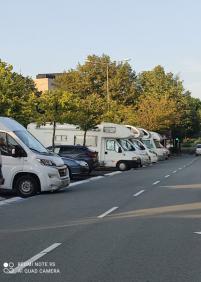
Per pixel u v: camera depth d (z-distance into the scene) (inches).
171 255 322.7
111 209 548.4
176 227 427.8
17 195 708.0
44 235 397.1
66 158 1022.4
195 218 477.7
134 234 397.1
